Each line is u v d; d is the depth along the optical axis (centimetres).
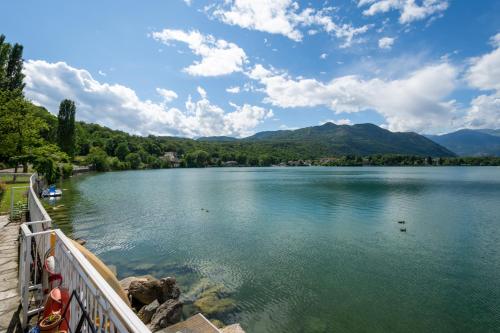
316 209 3869
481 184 7762
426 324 1238
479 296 1473
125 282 1388
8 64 4097
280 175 12431
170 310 1127
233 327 1062
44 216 711
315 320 1241
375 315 1292
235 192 5838
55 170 6000
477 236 2556
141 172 14050
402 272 1753
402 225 2964
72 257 509
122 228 2662
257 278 1631
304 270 1759
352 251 2122
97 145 17262
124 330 287
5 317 623
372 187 6925
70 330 478
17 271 852
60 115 9419
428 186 7200
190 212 3569
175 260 1886
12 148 3562
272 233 2605
